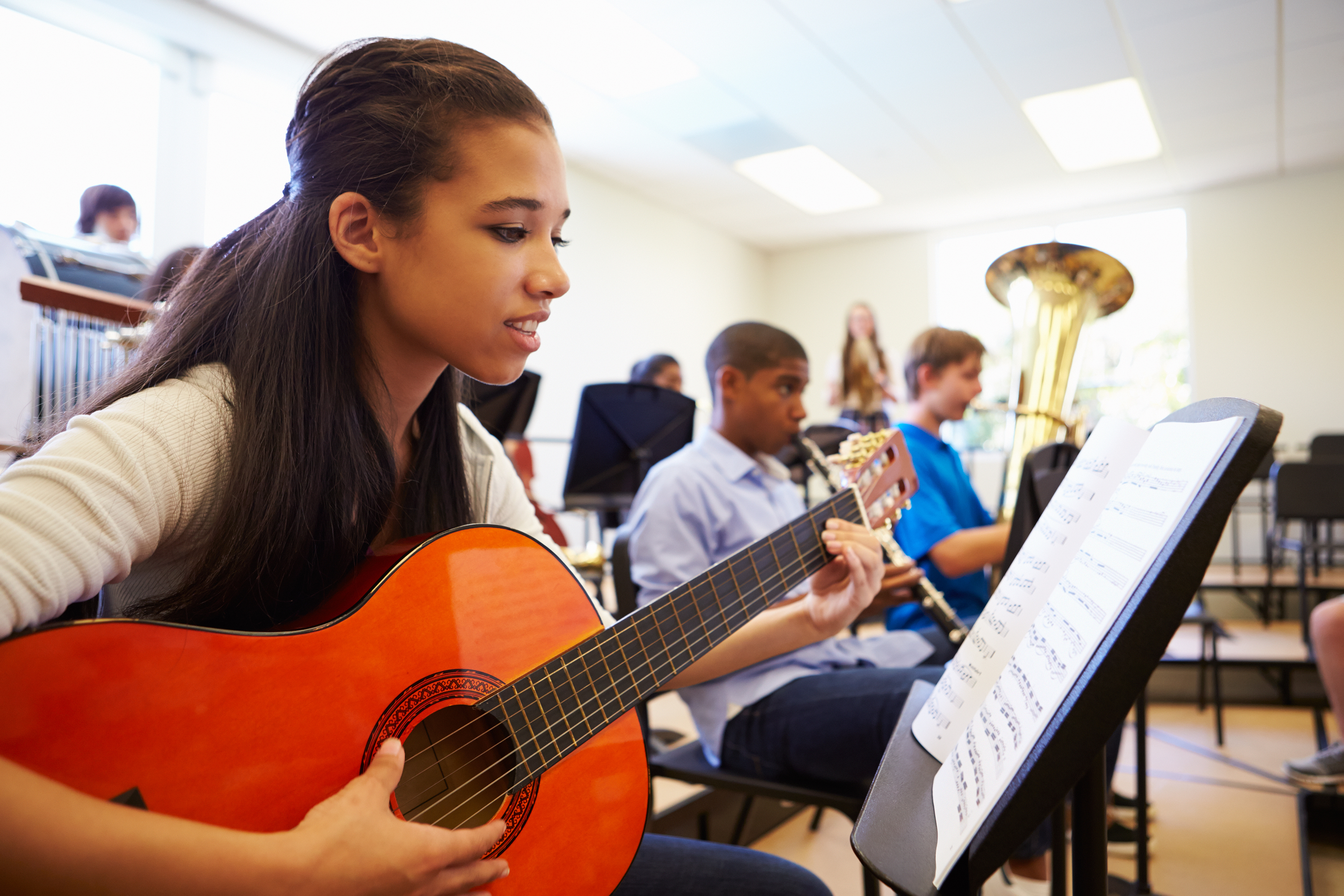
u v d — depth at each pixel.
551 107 5.25
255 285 0.70
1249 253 6.42
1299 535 5.87
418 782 0.68
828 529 1.04
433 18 4.24
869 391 5.94
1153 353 6.75
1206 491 0.44
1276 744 2.92
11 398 2.03
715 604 0.90
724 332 1.76
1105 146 5.82
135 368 0.69
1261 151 5.87
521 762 0.72
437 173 0.67
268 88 4.47
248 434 0.65
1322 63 4.64
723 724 1.44
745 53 4.57
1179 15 4.19
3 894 0.43
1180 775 2.60
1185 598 0.43
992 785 0.49
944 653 1.95
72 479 0.54
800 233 7.95
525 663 0.76
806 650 1.55
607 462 3.28
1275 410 0.44
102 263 2.45
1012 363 2.12
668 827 1.96
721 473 1.67
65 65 3.77
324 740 0.61
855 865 1.97
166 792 0.53
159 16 3.95
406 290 0.70
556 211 0.73
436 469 0.88
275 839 0.49
